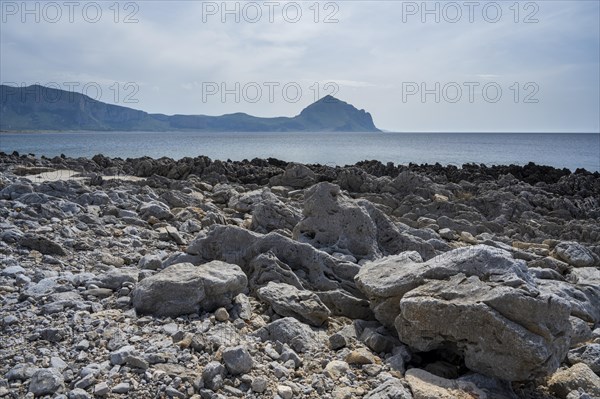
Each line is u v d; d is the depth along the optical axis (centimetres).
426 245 1093
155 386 500
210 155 6519
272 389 519
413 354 629
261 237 898
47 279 763
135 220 1273
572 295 917
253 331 661
